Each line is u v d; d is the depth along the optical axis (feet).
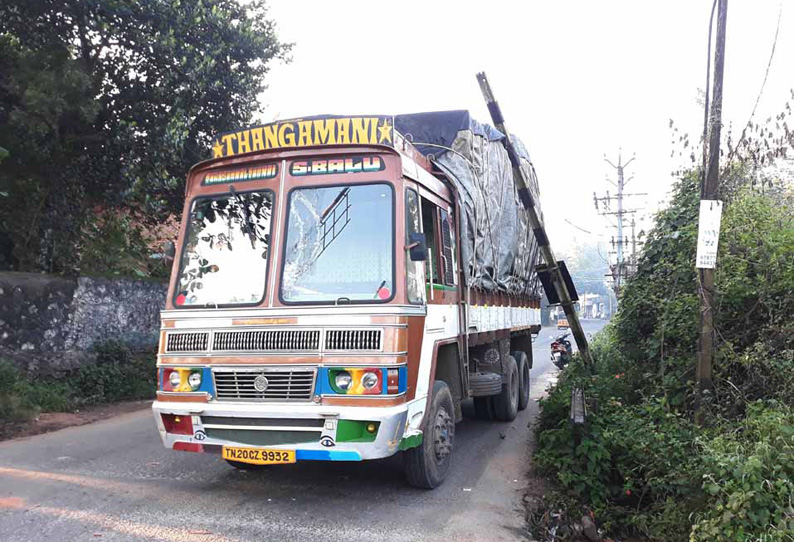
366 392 14.76
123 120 36.09
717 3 18.11
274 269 16.25
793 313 20.15
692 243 23.45
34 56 32.53
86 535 14.01
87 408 31.99
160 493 17.28
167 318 16.83
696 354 20.63
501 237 28.37
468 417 31.35
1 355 31.60
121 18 34.06
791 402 17.58
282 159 17.15
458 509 16.55
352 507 16.44
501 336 28.91
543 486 19.03
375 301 15.51
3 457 21.43
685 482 14.90
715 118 18.31
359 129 16.72
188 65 35.83
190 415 15.87
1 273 31.86
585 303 292.40
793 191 25.91
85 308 36.83
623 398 23.09
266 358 15.46
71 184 37.01
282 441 15.19
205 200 17.78
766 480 12.69
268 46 41.34
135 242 46.47
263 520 15.21
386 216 16.17
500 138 28.94
